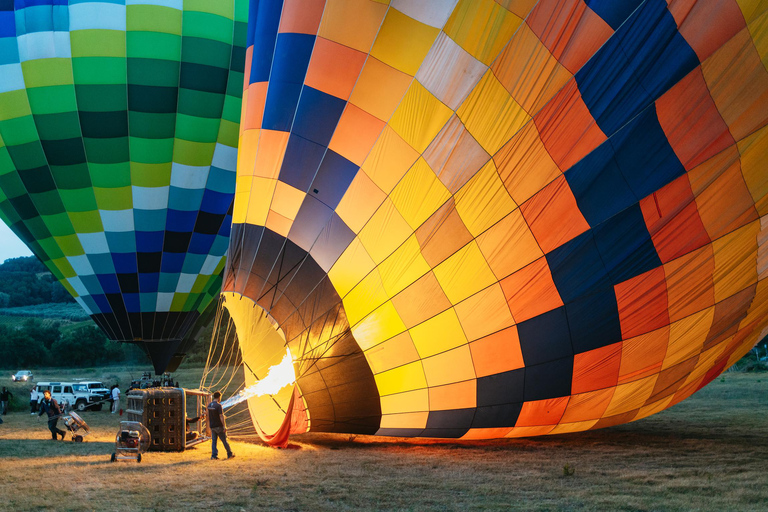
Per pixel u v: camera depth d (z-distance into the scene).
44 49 19.14
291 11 11.48
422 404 10.89
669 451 10.76
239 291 12.14
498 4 9.70
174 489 7.99
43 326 92.12
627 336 10.19
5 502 7.28
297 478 8.66
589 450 10.91
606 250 9.77
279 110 11.37
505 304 10.14
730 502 7.35
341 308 10.93
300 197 11.20
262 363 13.10
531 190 9.77
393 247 10.48
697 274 9.87
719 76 8.95
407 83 10.32
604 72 9.30
